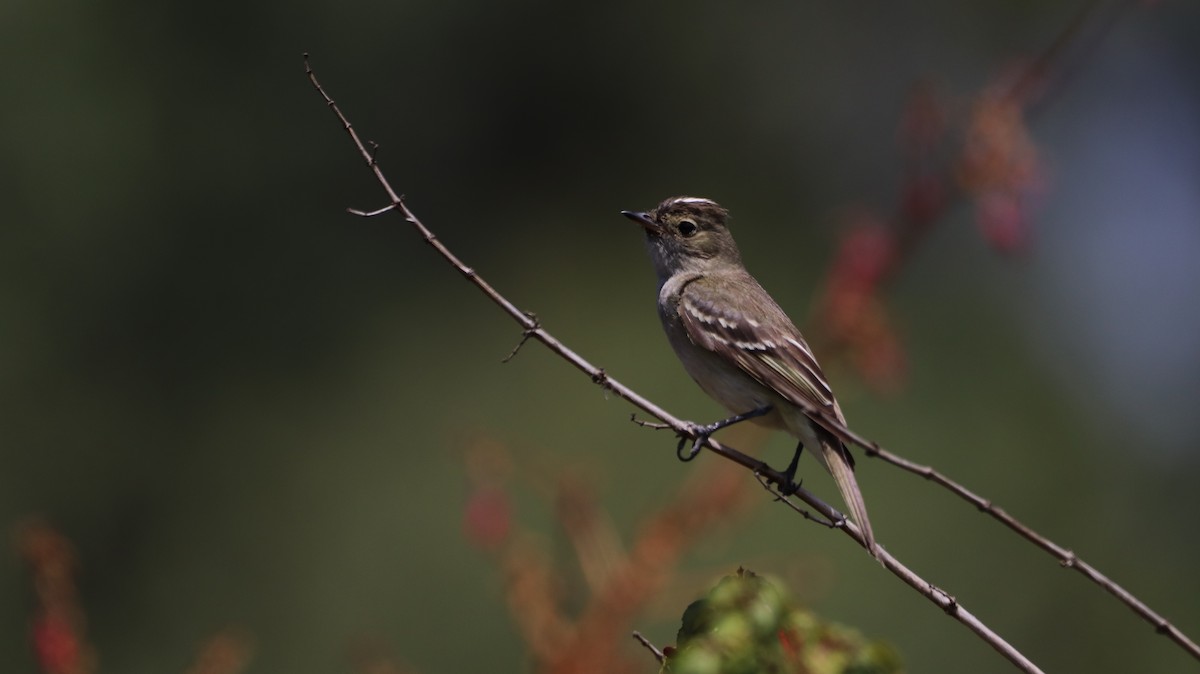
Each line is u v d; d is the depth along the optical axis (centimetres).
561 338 1861
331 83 2089
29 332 1905
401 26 2117
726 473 952
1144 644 1709
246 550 1850
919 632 1511
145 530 1880
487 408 1812
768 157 2294
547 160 2195
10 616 1753
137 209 1980
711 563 1377
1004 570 1658
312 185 2061
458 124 2145
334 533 1794
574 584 988
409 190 2106
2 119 1952
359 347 1988
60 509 1869
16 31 1977
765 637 470
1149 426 2053
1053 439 1842
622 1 2217
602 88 2214
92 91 1984
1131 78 2447
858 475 1664
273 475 1880
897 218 980
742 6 2275
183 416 1931
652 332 1827
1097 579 590
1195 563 1831
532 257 2097
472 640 1628
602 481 1377
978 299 1923
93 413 1908
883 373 967
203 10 2041
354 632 1700
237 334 1977
